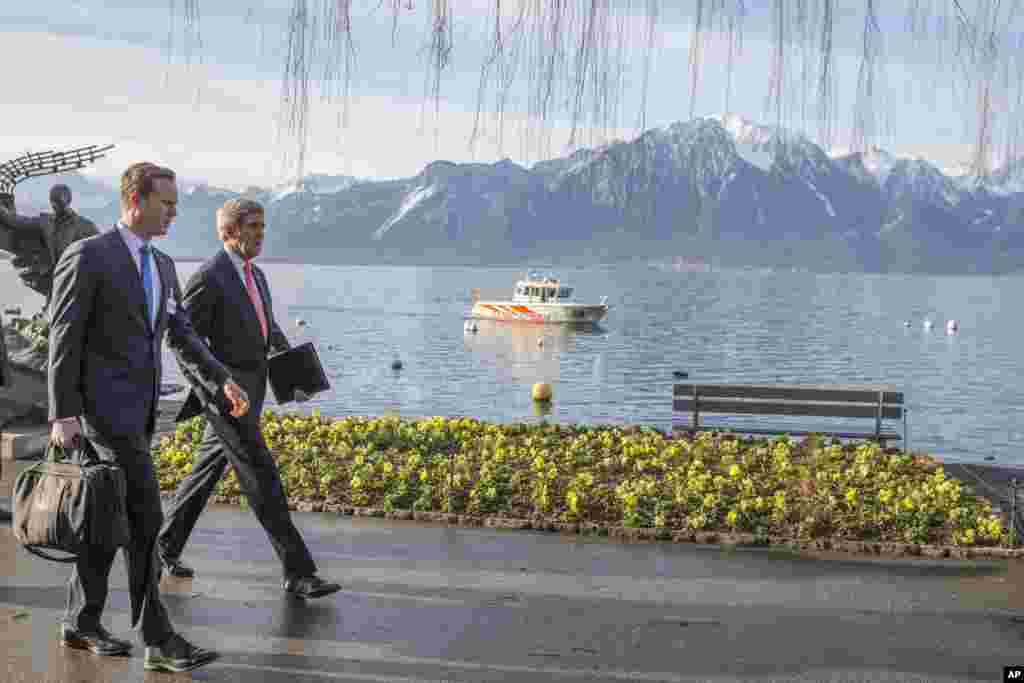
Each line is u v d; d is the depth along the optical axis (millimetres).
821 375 65875
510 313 113688
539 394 44812
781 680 4359
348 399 45375
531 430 11148
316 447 9625
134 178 4414
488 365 66125
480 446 10109
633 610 5371
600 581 5957
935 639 4949
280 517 5410
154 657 4305
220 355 5371
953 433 38312
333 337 88688
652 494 7922
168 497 7910
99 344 4352
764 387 11945
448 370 62094
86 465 4340
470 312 131125
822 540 6922
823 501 7828
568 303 111188
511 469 8789
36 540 4289
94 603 4496
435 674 4348
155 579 4371
